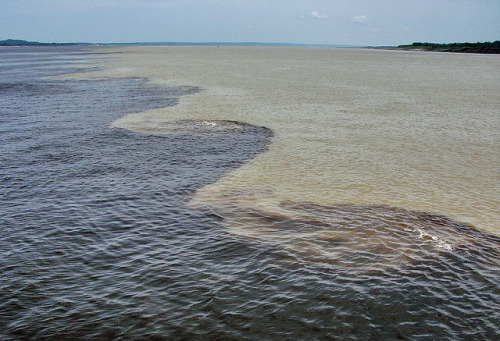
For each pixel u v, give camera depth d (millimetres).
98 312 9352
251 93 45312
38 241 12586
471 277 11008
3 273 10844
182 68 81375
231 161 21391
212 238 12875
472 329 9078
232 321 9086
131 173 19016
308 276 10805
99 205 15312
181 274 10844
